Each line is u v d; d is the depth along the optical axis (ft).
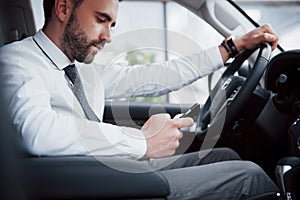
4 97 3.47
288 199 5.12
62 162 3.88
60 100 5.27
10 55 4.99
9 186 3.22
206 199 5.10
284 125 6.59
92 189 3.84
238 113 5.71
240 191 5.21
